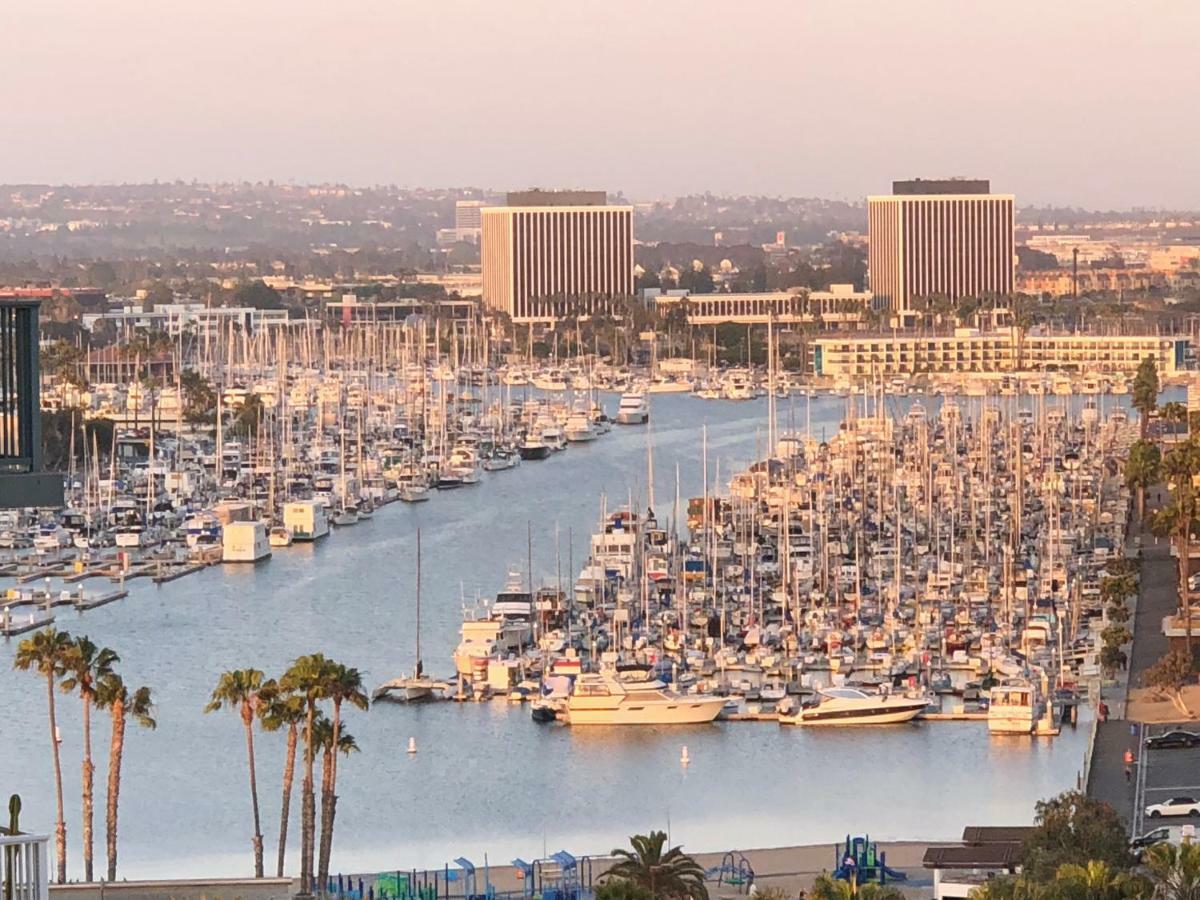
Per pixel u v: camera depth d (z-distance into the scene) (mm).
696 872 193625
